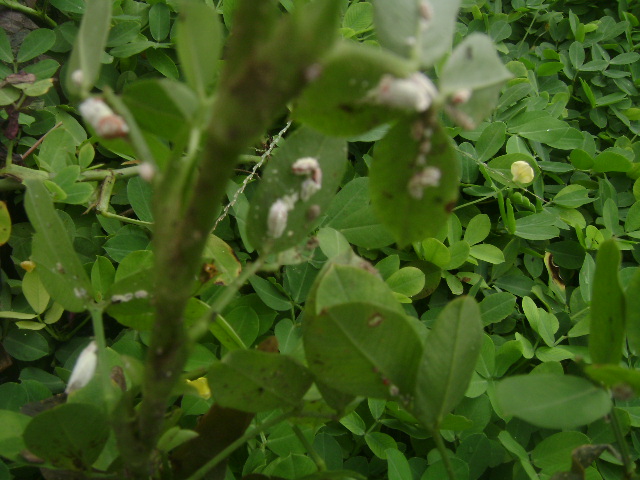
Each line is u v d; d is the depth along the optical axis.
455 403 0.19
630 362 0.31
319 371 0.18
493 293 0.34
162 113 0.16
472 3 0.48
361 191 0.32
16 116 0.31
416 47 0.14
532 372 0.30
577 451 0.21
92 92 0.36
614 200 0.41
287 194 0.19
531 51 0.52
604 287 0.17
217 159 0.12
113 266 0.31
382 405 0.28
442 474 0.25
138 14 0.40
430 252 0.34
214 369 0.17
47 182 0.30
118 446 0.17
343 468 0.27
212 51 0.13
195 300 0.21
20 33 0.37
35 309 0.28
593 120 0.48
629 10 0.57
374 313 0.17
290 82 0.11
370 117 0.15
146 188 0.32
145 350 0.28
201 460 0.21
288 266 0.31
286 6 0.40
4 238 0.28
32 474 0.25
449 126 0.40
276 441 0.26
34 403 0.23
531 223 0.37
